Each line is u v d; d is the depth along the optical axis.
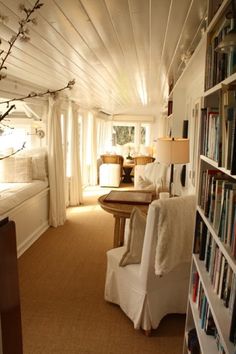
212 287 1.44
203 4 1.66
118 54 2.71
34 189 4.07
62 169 4.83
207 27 1.55
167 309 2.37
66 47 2.44
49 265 3.33
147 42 2.36
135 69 3.39
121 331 2.26
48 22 1.89
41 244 3.96
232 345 1.03
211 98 1.66
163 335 2.23
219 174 1.52
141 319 2.20
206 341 1.45
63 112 5.59
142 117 9.73
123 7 1.70
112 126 9.97
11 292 1.12
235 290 1.08
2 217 1.14
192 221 2.13
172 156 2.98
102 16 1.82
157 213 1.99
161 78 4.01
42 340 2.14
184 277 2.39
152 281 2.18
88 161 8.16
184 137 3.77
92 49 2.52
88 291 2.80
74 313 2.47
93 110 7.89
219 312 1.23
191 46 2.48
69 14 1.78
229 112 1.11
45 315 2.43
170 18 1.87
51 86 4.45
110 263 2.55
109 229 4.59
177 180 4.22
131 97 6.38
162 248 1.98
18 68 3.22
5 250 1.07
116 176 7.98
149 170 5.60
